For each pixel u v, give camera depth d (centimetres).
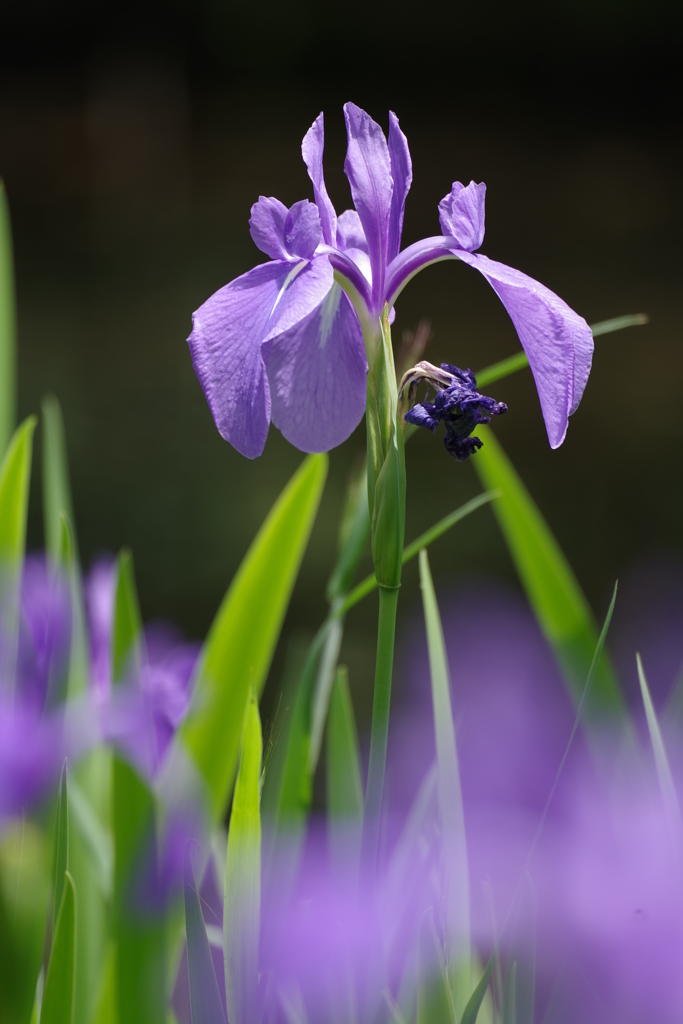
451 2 1404
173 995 117
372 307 104
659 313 669
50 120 1288
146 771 107
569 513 396
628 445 472
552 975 92
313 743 115
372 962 97
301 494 123
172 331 640
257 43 1435
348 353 106
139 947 108
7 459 120
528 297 101
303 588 342
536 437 491
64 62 1423
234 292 102
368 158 104
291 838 109
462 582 322
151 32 1420
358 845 104
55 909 105
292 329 106
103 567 118
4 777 98
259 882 99
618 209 990
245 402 101
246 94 1427
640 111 1336
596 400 541
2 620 105
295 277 102
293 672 133
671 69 1340
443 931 101
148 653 123
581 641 123
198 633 300
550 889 90
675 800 93
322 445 106
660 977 89
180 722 117
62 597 107
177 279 755
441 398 102
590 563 344
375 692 100
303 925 95
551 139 1258
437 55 1429
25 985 101
